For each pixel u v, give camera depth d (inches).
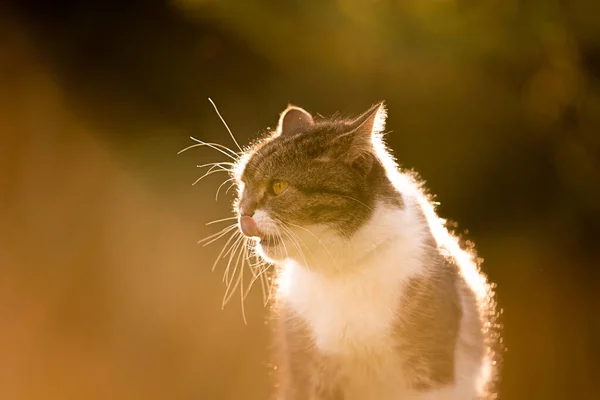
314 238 246.4
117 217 633.6
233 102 642.2
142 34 666.2
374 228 244.2
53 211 639.8
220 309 571.8
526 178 629.0
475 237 632.4
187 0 602.9
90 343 585.9
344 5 574.9
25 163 653.3
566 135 615.2
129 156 657.6
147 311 591.2
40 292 604.7
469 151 623.5
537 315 613.9
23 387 567.2
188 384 556.4
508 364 604.7
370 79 608.4
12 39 682.8
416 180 289.3
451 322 247.0
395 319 244.7
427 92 609.6
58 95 673.0
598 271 623.5
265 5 599.2
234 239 364.5
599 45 584.1
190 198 629.0
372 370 250.8
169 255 609.3
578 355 607.8
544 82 597.3
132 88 669.9
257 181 250.2
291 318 260.1
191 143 644.1
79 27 676.7
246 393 549.6
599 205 621.0
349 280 246.5
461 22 564.4
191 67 655.8
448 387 245.8
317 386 257.0
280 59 623.2
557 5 560.4
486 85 607.5
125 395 567.2
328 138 251.9
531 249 627.8
